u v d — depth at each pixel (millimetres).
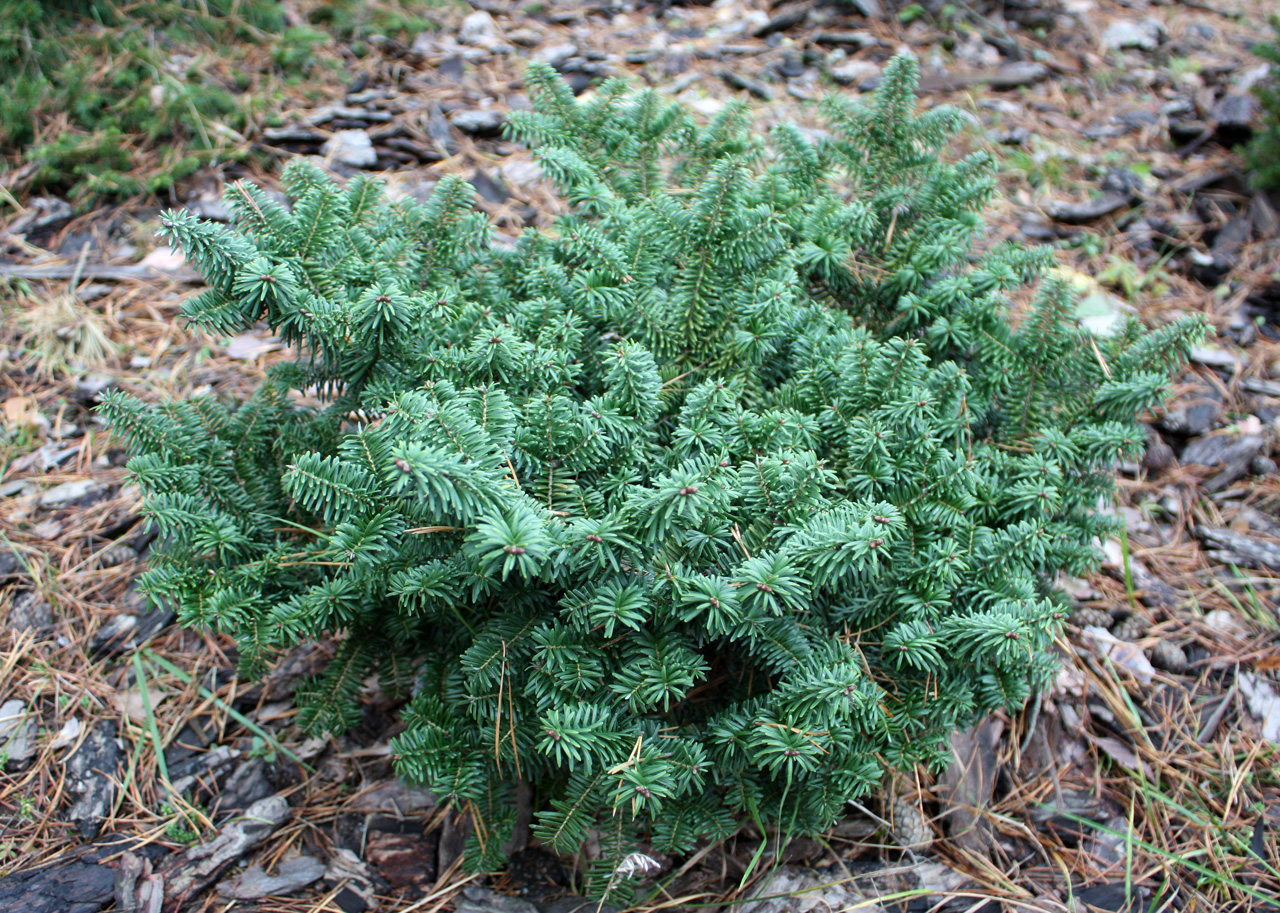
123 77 3953
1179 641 2617
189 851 2074
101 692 2377
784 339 2137
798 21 5012
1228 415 3277
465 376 1869
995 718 2334
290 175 2035
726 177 1959
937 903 2033
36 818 2123
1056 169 4152
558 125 2492
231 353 3271
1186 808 2254
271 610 1828
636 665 1669
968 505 1852
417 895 2051
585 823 1772
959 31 4941
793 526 1699
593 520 1586
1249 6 5430
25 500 2793
